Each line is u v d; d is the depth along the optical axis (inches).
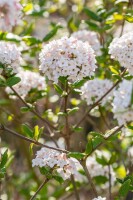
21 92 229.5
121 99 197.2
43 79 232.7
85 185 261.9
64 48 184.9
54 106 293.4
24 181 304.3
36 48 256.2
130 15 219.3
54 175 187.3
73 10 321.7
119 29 299.4
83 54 186.4
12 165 331.9
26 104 208.8
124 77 205.3
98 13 244.4
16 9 161.0
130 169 235.8
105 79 235.6
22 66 251.3
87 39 244.4
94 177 250.5
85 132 329.4
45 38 243.4
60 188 276.8
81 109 303.6
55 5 332.5
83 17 320.8
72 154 177.9
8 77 199.2
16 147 338.3
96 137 191.2
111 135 190.5
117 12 245.3
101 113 237.9
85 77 193.6
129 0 241.6
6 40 235.8
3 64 197.2
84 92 230.1
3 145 318.3
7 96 305.0
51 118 257.0
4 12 158.4
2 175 187.3
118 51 193.8
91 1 328.2
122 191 187.9
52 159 185.6
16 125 307.9
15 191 319.3
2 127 191.8
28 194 287.3
